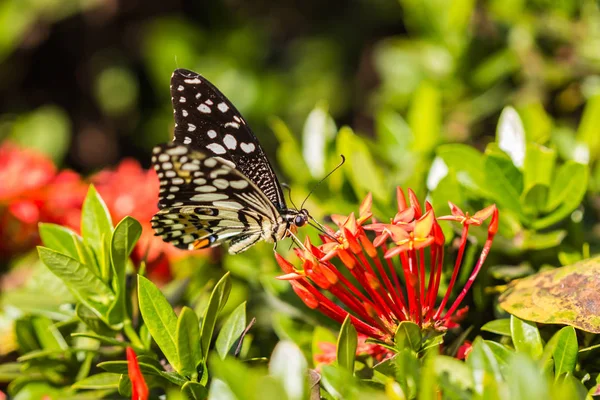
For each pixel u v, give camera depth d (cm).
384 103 59
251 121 73
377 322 43
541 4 55
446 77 56
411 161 49
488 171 45
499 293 44
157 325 42
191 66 75
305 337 46
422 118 51
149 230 51
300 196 49
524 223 46
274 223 46
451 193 46
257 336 47
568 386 39
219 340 43
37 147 70
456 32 56
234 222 46
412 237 42
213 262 52
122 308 44
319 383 41
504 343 44
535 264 46
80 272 44
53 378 46
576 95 54
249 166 47
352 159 48
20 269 52
